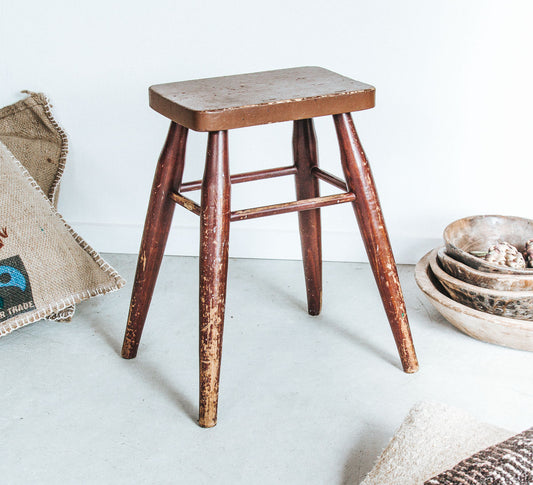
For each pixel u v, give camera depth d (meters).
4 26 1.64
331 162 1.70
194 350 1.36
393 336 1.32
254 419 1.15
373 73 1.61
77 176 1.77
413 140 1.65
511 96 1.59
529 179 1.65
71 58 1.66
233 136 1.67
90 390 1.23
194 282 1.65
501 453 0.88
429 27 1.55
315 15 1.58
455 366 1.29
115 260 1.77
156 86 1.17
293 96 1.08
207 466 1.04
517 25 1.53
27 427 1.12
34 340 1.39
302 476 1.02
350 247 1.75
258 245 1.78
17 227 1.34
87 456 1.06
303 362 1.31
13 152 1.62
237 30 1.60
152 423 1.14
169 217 1.22
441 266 1.45
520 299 1.26
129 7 1.60
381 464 0.97
